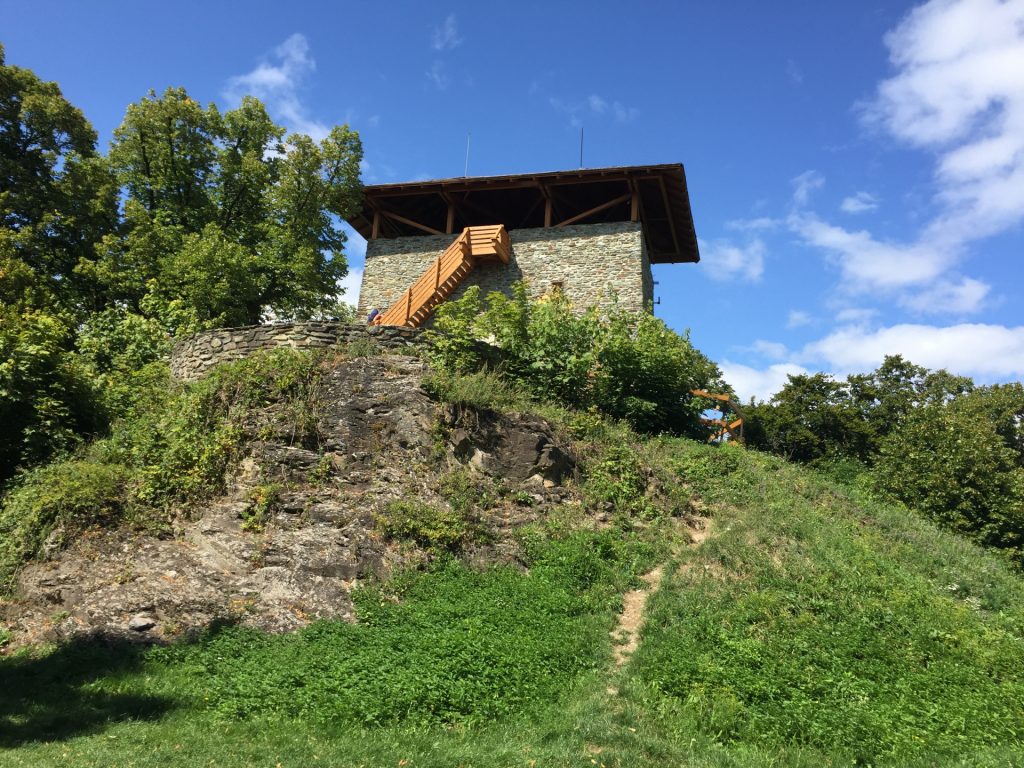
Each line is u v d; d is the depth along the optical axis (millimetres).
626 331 17250
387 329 14742
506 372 15852
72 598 9086
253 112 25891
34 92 22906
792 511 13594
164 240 22797
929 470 19781
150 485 10828
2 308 14336
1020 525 18281
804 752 6742
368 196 26094
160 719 6844
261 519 10391
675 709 7387
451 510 11133
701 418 19297
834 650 8531
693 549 11570
